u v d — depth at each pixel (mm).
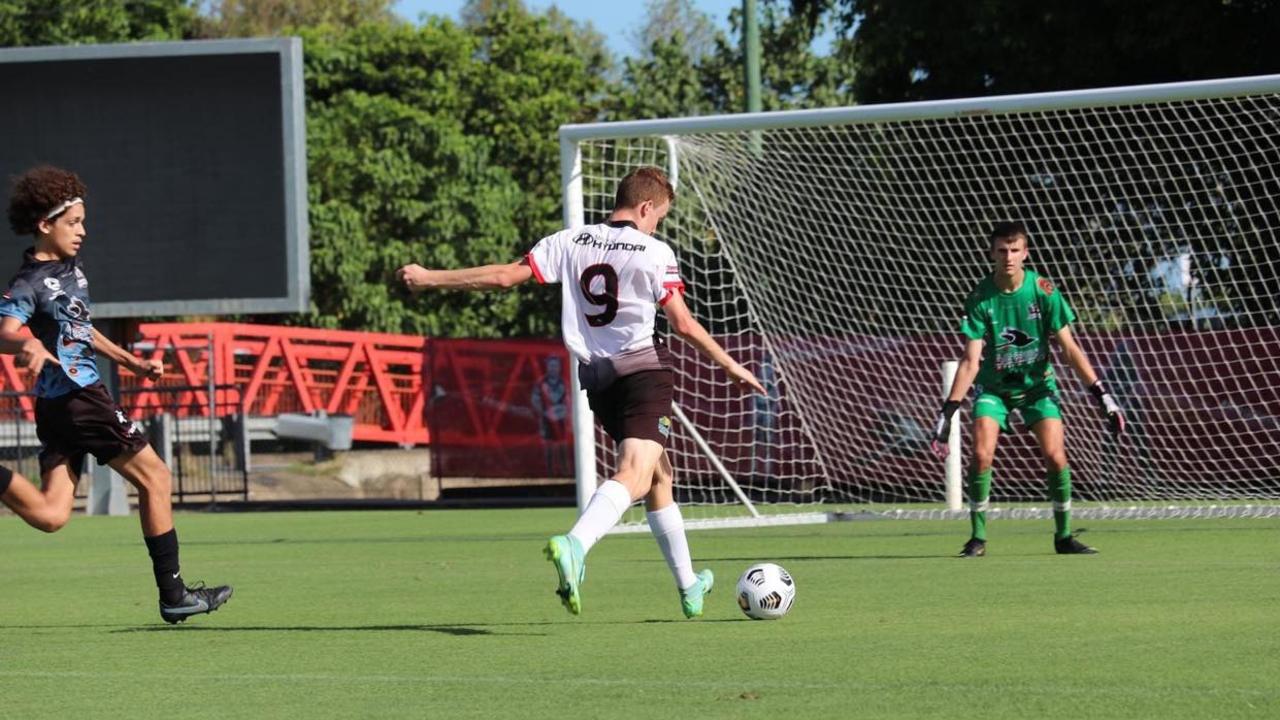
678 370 64562
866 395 62406
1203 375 59375
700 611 25016
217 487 78375
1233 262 61875
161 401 83250
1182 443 59375
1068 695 17047
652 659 20516
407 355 104438
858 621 24312
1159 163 64188
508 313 130500
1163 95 42875
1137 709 16156
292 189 63344
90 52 63875
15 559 44594
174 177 64000
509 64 147625
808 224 62688
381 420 104562
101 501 70500
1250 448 58562
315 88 138750
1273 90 42188
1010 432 39000
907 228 66750
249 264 63719
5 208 64438
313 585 33719
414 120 129625
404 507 70375
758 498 63438
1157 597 27031
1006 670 18891
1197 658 19609
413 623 25641
